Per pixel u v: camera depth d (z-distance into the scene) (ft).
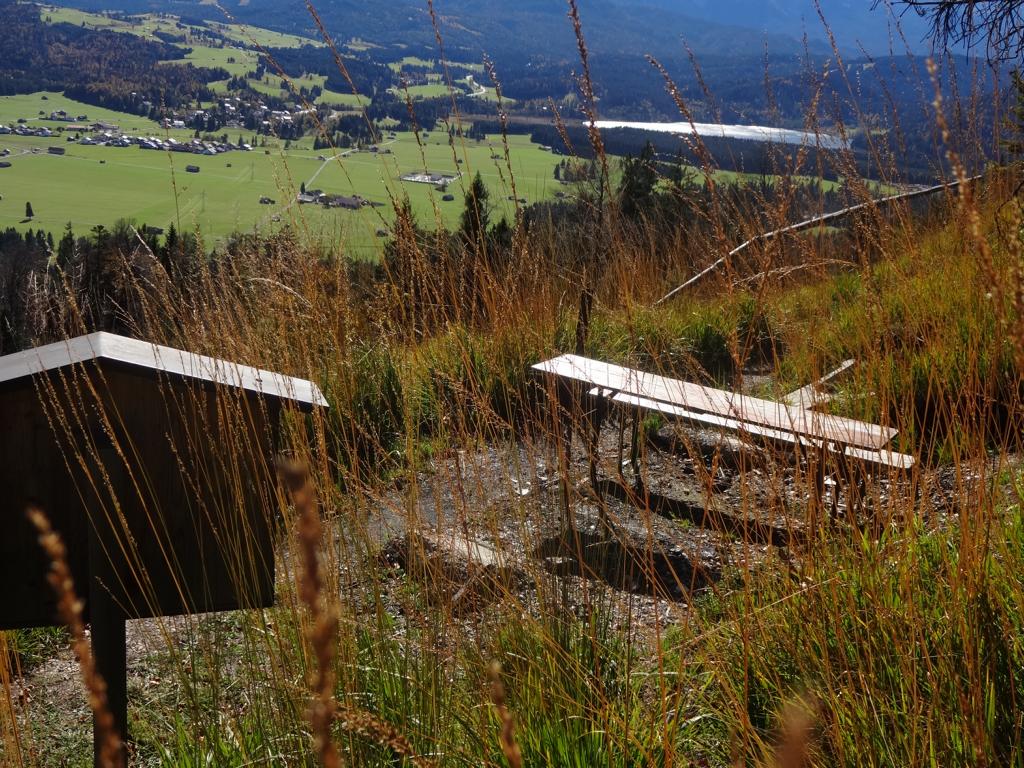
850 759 5.73
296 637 7.43
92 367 6.75
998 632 5.95
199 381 7.01
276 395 7.43
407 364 10.07
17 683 10.44
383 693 7.16
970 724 5.37
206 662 7.98
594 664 7.23
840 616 6.62
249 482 7.32
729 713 6.40
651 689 7.47
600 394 12.30
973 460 6.76
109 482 6.65
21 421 6.76
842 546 7.43
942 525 8.26
